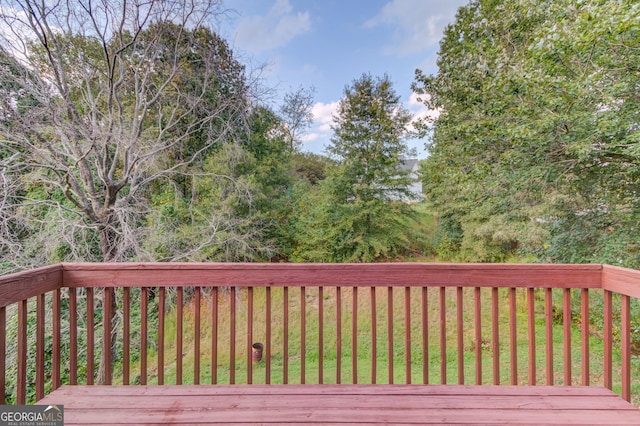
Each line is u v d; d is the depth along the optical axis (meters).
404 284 1.66
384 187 9.18
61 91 4.09
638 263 3.89
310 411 1.34
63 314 4.70
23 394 1.38
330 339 5.91
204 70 5.85
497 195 4.96
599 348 5.04
